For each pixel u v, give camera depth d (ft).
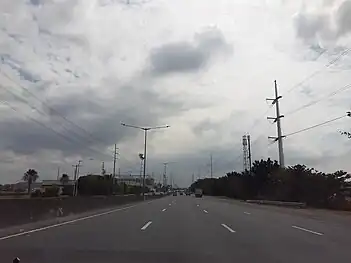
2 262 33.65
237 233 59.67
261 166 274.36
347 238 54.29
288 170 192.85
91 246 44.34
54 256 37.52
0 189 377.09
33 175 388.98
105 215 97.76
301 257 38.63
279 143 212.43
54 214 84.02
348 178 167.43
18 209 67.51
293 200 185.78
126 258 37.24
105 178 317.22
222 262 35.83
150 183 578.25
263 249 43.70
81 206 105.09
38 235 54.49
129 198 189.16
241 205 169.68
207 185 535.19
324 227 70.74
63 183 401.90
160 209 128.88
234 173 369.09
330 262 35.94
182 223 75.92
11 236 53.11
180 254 39.93
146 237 53.47
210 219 86.79
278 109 214.48
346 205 146.51
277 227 69.82
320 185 170.91
